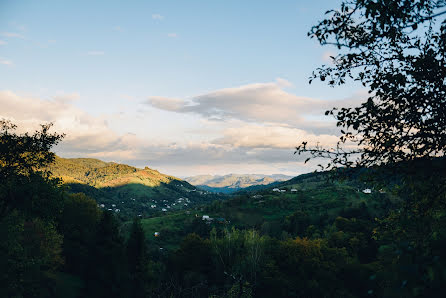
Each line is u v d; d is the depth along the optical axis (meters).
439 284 2.71
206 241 52.59
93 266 35.81
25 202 20.00
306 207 119.69
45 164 21.44
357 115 6.21
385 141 5.82
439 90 5.48
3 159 19.33
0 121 19.86
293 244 48.44
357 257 50.31
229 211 122.88
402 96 5.71
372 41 6.14
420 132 5.56
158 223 123.88
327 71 6.80
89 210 49.53
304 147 6.62
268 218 111.69
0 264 20.86
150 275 40.94
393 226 7.48
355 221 67.69
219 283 42.81
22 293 23.84
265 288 39.00
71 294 30.77
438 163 5.26
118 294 35.16
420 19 5.34
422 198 6.26
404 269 2.97
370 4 5.45
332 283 42.59
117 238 39.53
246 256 44.19
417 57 5.97
